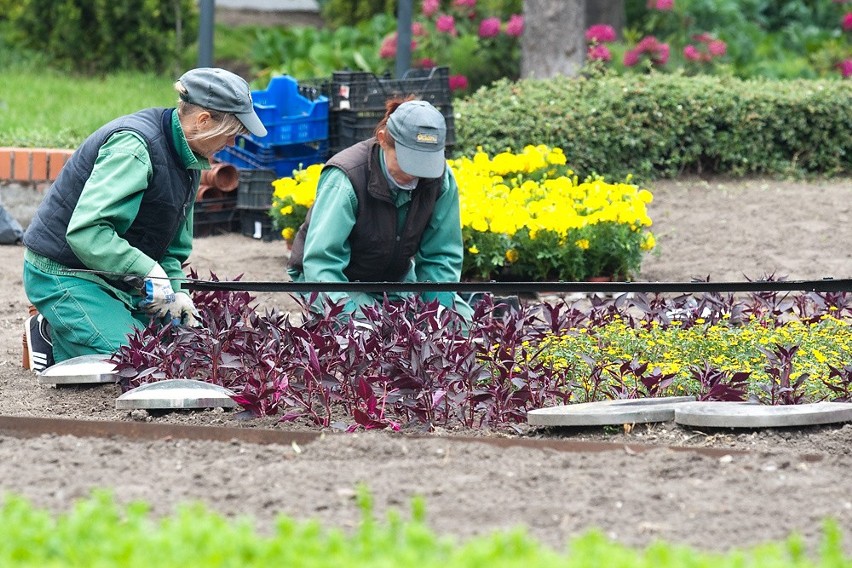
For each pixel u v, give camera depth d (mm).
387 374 8266
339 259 10062
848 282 7980
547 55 27078
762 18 39562
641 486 6703
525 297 14078
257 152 18047
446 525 6090
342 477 6801
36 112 24047
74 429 7703
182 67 33094
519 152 20766
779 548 5762
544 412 8016
